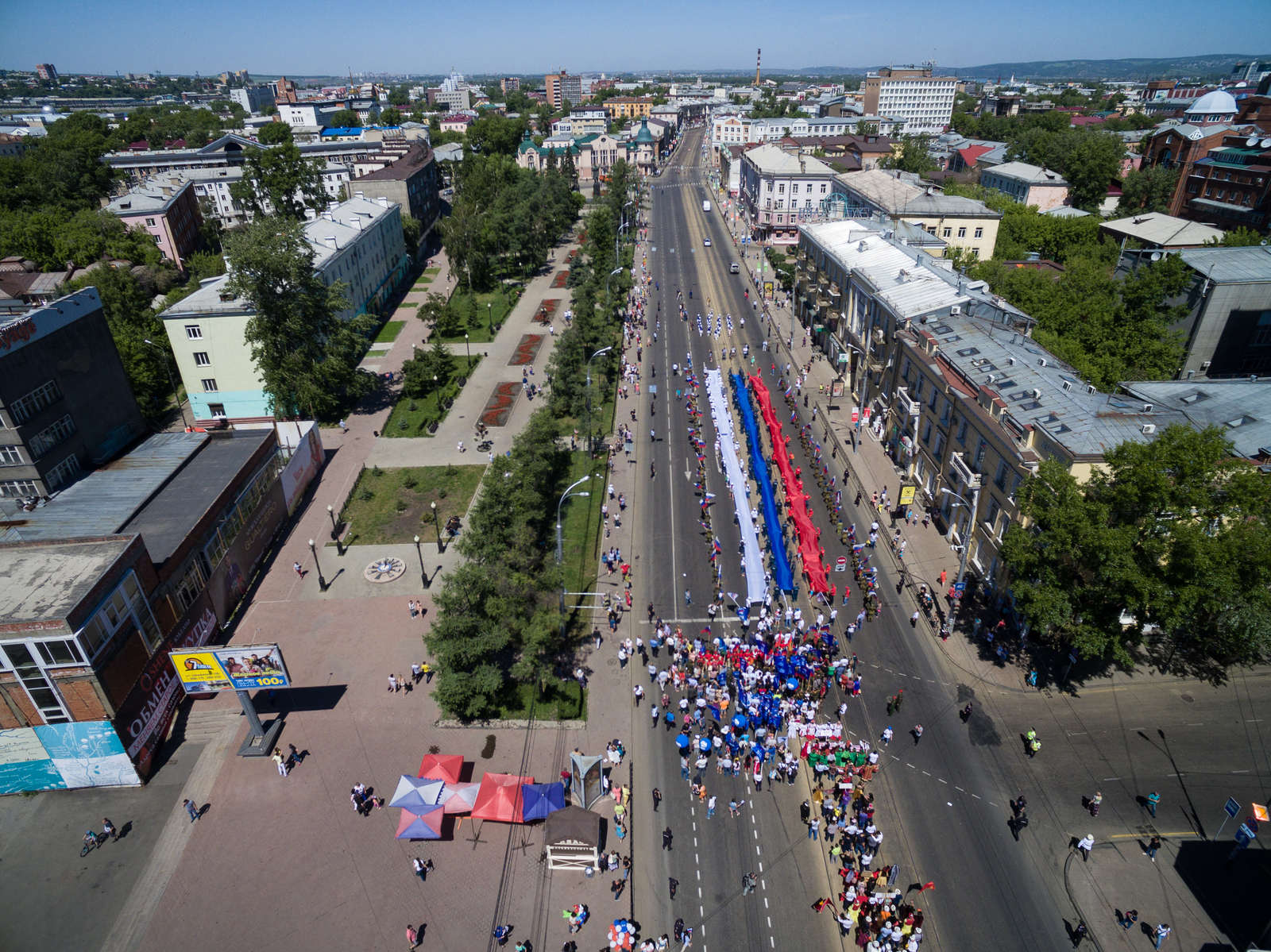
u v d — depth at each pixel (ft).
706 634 180.96
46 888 126.41
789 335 382.01
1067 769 144.56
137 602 150.41
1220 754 147.13
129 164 642.63
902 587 195.83
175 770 149.18
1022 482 169.58
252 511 208.74
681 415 299.58
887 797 139.64
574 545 214.90
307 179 504.43
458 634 151.84
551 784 134.82
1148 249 296.71
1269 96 501.15
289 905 122.83
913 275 279.08
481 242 463.42
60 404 206.69
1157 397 196.03
